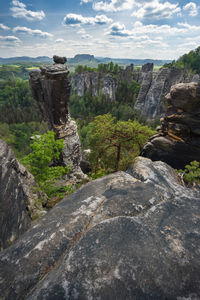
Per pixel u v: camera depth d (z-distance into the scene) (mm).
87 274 2270
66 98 28297
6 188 5738
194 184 12305
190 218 3264
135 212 3598
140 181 4973
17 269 2645
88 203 4059
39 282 2393
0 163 6148
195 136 16906
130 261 2412
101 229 3053
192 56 157000
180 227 3033
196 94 15859
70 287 2125
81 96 180125
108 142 19859
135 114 123375
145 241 2758
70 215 3715
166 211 3510
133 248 2627
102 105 163625
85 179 23562
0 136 116812
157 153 19000
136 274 2234
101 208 3822
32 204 9148
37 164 12625
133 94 167000
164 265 2346
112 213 3631
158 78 120625
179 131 17547
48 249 2920
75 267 2385
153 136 20078
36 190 10852
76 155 33750
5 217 5012
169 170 6590
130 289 2070
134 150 20328
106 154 20469
